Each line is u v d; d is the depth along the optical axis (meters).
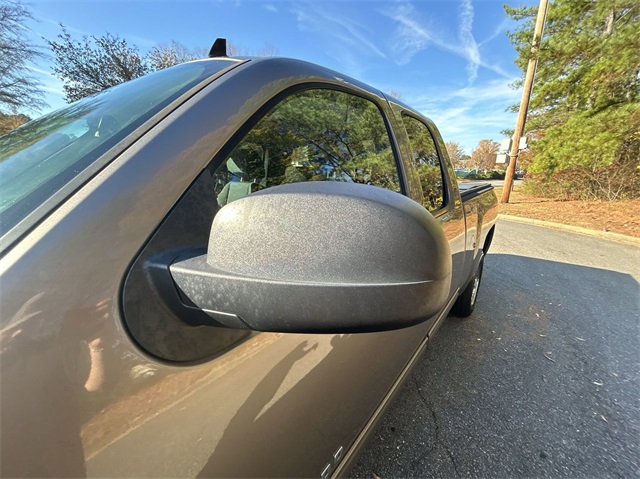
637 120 8.31
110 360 0.60
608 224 8.13
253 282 0.57
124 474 0.61
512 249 6.33
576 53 9.51
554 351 2.85
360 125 1.53
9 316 0.54
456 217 2.29
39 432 0.54
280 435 0.92
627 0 8.16
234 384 0.78
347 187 0.61
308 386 1.00
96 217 0.63
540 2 10.18
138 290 0.64
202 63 1.15
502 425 2.03
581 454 1.84
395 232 0.55
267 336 0.88
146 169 0.71
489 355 2.78
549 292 4.18
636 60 8.04
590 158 9.55
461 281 2.54
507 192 12.56
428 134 2.28
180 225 0.72
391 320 0.55
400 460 1.79
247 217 0.59
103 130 0.86
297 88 1.14
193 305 0.64
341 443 1.21
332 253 0.55
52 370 0.55
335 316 0.55
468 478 1.69
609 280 4.61
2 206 0.66
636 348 2.89
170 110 0.83
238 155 0.90
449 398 2.27
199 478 0.72
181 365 0.68
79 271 0.59
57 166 0.75
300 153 1.17
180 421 0.69
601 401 2.24
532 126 12.77
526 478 1.69
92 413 0.58
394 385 1.61
